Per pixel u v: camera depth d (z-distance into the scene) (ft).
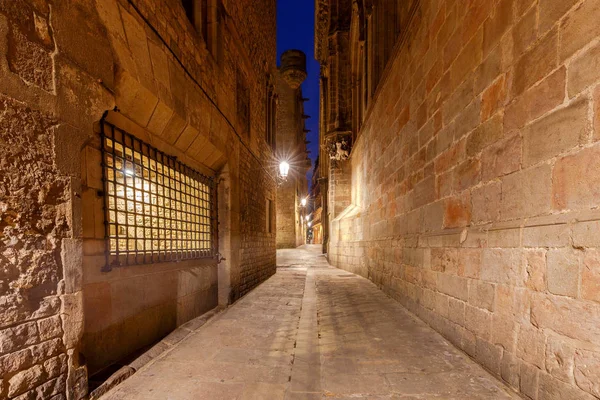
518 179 7.72
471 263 9.68
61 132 7.26
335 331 12.92
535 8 7.27
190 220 15.61
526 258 7.29
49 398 6.69
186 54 13.83
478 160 9.57
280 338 12.55
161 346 11.44
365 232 29.45
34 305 6.50
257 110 27.66
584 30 5.95
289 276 32.45
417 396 7.43
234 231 19.61
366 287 23.39
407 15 16.62
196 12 15.98
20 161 6.34
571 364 5.95
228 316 16.14
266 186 31.40
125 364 9.62
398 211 18.01
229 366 9.80
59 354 6.97
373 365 9.27
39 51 6.81
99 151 9.46
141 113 11.07
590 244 5.67
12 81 6.23
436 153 12.75
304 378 8.88
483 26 9.46
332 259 46.03
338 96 43.98
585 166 5.85
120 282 10.09
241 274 21.16
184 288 14.32
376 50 27.17
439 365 9.16
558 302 6.32
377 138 24.20
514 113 7.95
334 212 45.32
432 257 12.72
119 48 9.39
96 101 8.38
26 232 6.41
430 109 13.50
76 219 7.54
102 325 9.22
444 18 12.22
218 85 17.54
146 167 12.02
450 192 11.37
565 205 6.28
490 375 8.47
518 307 7.50
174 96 12.52
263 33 31.04
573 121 6.14
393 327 12.94
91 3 8.35
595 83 5.70
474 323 9.45
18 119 6.33
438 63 12.73
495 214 8.65
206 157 16.90
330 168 46.37
